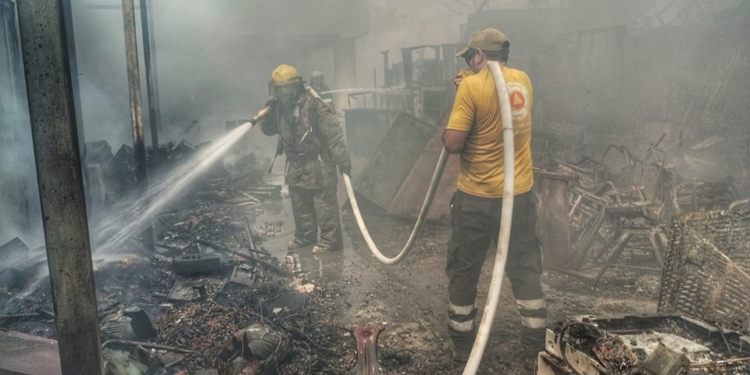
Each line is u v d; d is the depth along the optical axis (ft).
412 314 13.20
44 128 6.35
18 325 11.85
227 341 11.07
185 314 12.59
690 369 6.01
